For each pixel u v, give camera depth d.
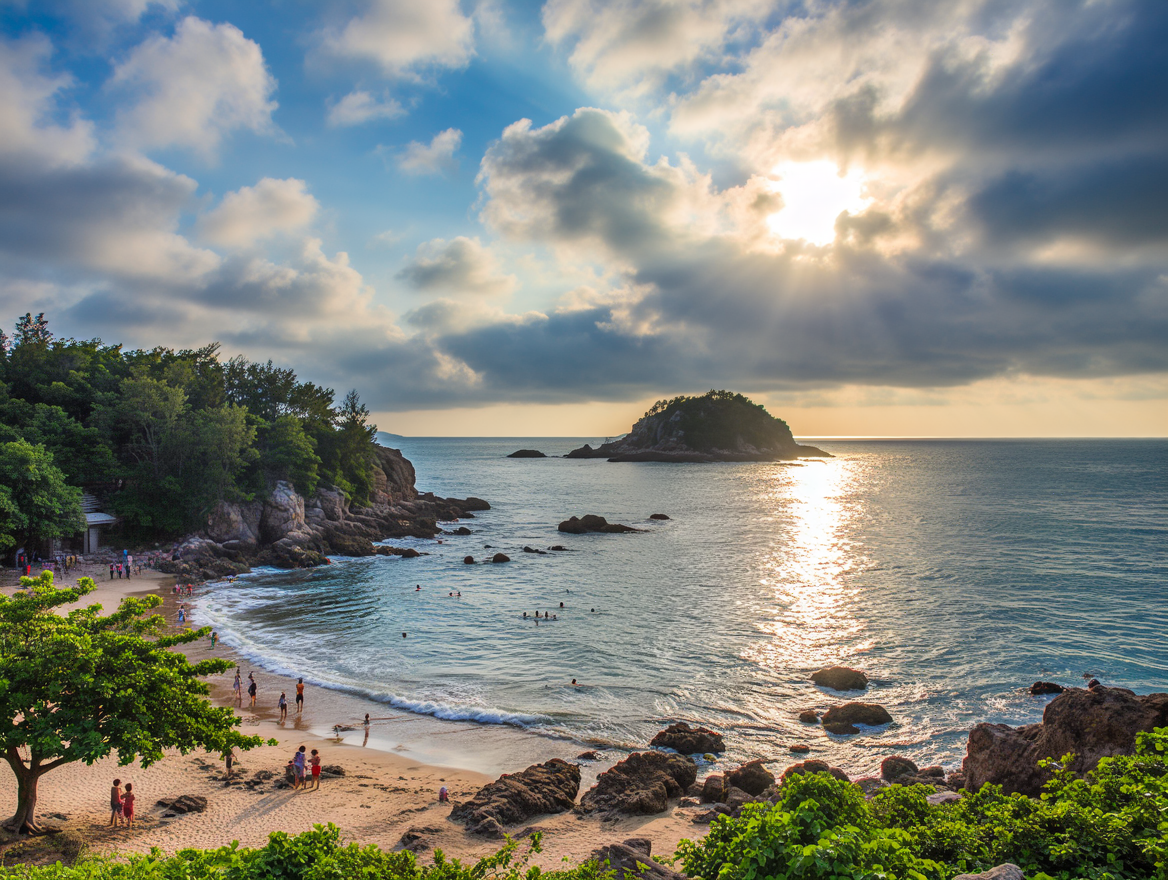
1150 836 11.40
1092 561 82.25
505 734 35.16
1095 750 19.36
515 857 21.53
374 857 13.17
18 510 63.56
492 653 49.00
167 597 63.56
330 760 31.38
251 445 94.94
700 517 135.75
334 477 108.06
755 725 36.59
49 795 25.36
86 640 20.83
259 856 13.38
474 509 147.50
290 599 65.69
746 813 12.48
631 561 88.00
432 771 30.48
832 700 40.03
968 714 37.84
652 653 48.91
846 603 63.81
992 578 73.44
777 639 52.28
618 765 29.31
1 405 76.50
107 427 80.75
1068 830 11.88
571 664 46.50
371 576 77.62
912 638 52.00
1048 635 52.22
